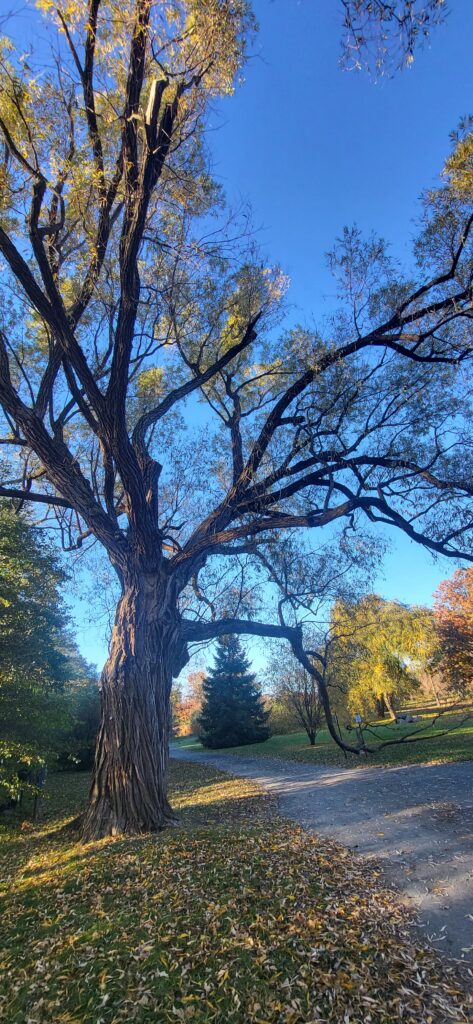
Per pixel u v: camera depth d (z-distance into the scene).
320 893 5.50
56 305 7.66
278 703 38.09
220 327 12.34
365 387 10.49
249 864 6.50
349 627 16.36
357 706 35.75
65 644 20.69
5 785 13.06
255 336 10.90
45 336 12.12
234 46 7.31
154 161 6.99
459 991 3.59
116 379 7.93
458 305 9.49
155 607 9.88
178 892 5.50
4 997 3.89
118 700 9.21
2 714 13.27
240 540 12.27
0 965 4.39
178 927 4.67
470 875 5.74
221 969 3.97
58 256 8.66
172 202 9.53
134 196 7.23
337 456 10.63
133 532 9.62
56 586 15.89
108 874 6.34
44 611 15.35
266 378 13.14
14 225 9.60
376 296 10.30
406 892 5.46
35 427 9.22
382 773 15.91
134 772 8.88
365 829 8.58
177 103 7.44
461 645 31.31
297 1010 3.48
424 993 3.60
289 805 11.98
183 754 40.81
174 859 6.66
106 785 8.93
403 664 36.16
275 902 5.21
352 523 11.63
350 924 4.69
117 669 9.40
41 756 13.91
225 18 7.00
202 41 7.24
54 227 8.10
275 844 7.71
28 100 6.91
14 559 13.55
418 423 10.47
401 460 10.31
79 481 9.77
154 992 3.74
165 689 9.79
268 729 44.22
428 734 27.95
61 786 24.89
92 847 7.91
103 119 8.54
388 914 4.89
